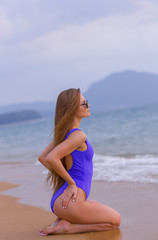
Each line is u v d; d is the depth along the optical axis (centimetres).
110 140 1556
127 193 482
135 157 886
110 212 315
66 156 318
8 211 425
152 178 570
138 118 3381
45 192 539
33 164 929
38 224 355
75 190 306
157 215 359
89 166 323
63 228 308
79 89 324
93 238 291
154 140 1339
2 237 312
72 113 317
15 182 654
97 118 5094
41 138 2403
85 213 307
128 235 295
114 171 668
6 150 1623
